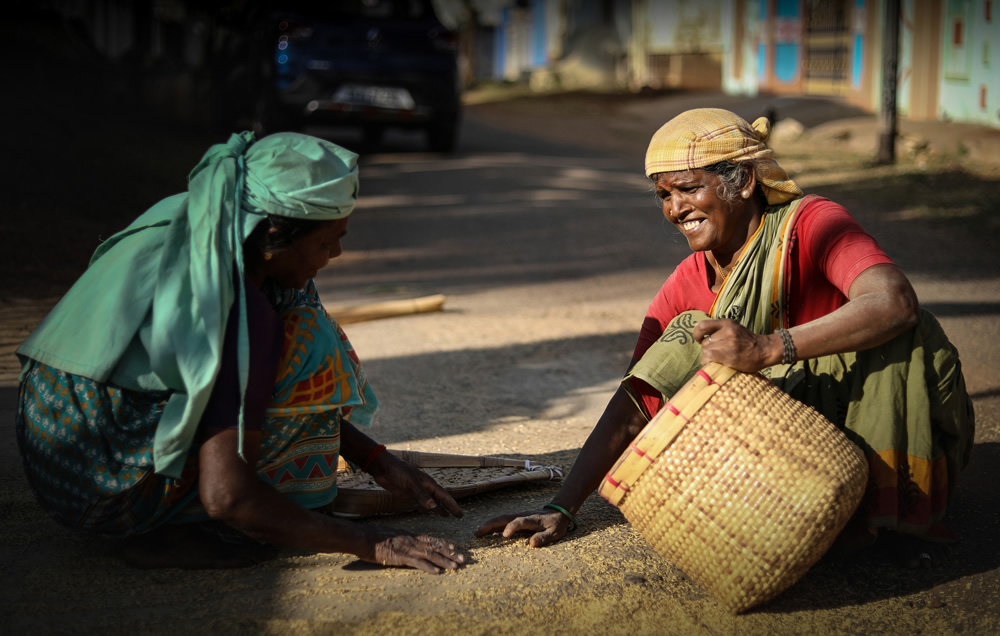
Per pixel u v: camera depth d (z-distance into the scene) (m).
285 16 10.45
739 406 2.13
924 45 14.40
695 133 2.34
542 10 32.03
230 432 2.09
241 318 2.10
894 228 7.84
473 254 7.08
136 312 2.15
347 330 5.02
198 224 2.12
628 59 25.73
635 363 2.69
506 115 19.91
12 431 3.39
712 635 2.11
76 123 11.45
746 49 20.30
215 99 13.28
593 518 2.72
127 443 2.24
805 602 2.26
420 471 2.68
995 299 5.51
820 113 15.91
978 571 2.40
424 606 2.19
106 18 20.61
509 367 4.35
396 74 10.75
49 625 2.09
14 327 4.73
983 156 11.41
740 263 2.40
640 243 7.44
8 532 2.55
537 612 2.18
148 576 2.32
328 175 2.18
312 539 2.22
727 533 2.10
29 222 7.09
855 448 2.16
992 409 3.65
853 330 2.15
